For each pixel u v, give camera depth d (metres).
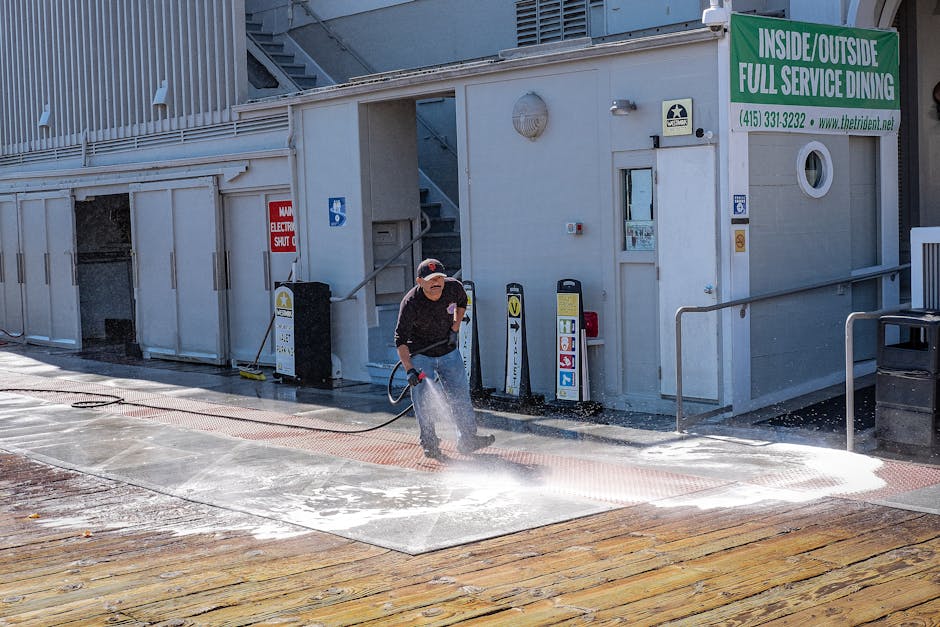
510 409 11.62
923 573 5.70
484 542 6.64
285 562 6.34
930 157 15.16
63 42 19.70
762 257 10.74
